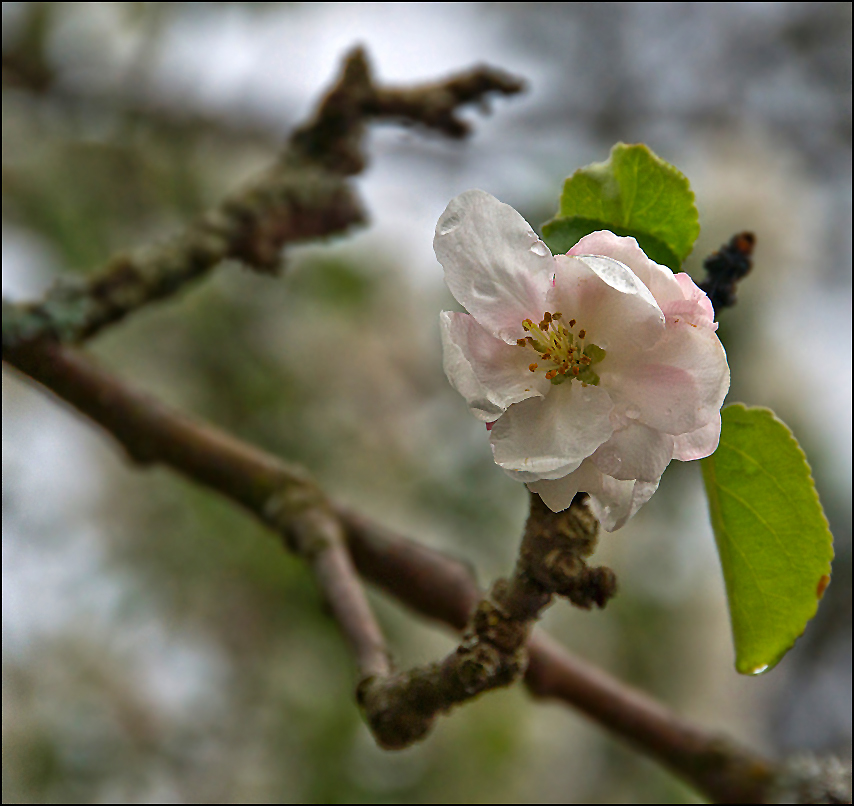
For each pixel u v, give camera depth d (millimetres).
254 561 965
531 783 995
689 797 972
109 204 1008
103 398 651
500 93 756
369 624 591
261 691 944
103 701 945
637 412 513
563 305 516
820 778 601
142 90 999
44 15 973
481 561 987
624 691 631
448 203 516
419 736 528
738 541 539
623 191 534
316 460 1028
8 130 984
